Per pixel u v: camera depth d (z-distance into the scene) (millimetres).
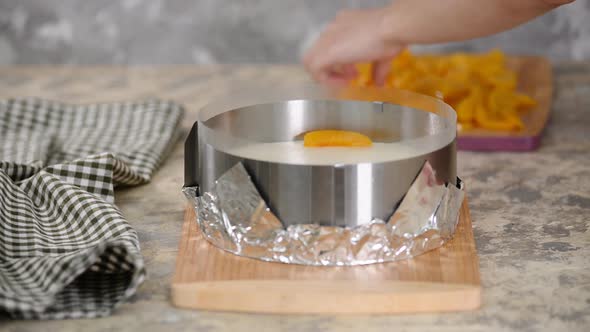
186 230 775
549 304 651
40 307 615
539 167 1017
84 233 762
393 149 764
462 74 1305
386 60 1221
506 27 1053
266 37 1797
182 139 1160
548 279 696
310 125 854
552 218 842
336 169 660
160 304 658
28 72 1626
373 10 1249
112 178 885
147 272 716
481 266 725
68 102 1381
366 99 852
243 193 689
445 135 714
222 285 650
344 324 625
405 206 682
